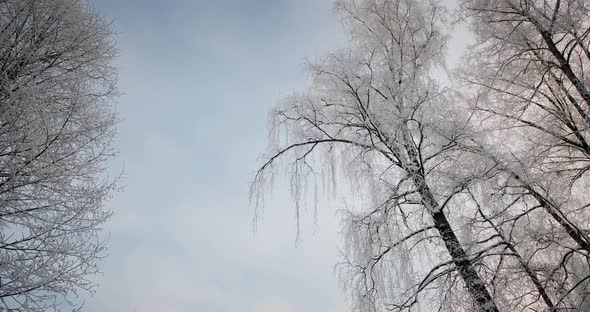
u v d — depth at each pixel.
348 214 6.44
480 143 6.52
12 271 5.25
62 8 7.35
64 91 7.28
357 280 6.16
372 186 6.41
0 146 5.87
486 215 6.25
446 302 5.68
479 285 5.61
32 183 5.91
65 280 5.69
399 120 6.39
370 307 5.96
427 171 6.40
